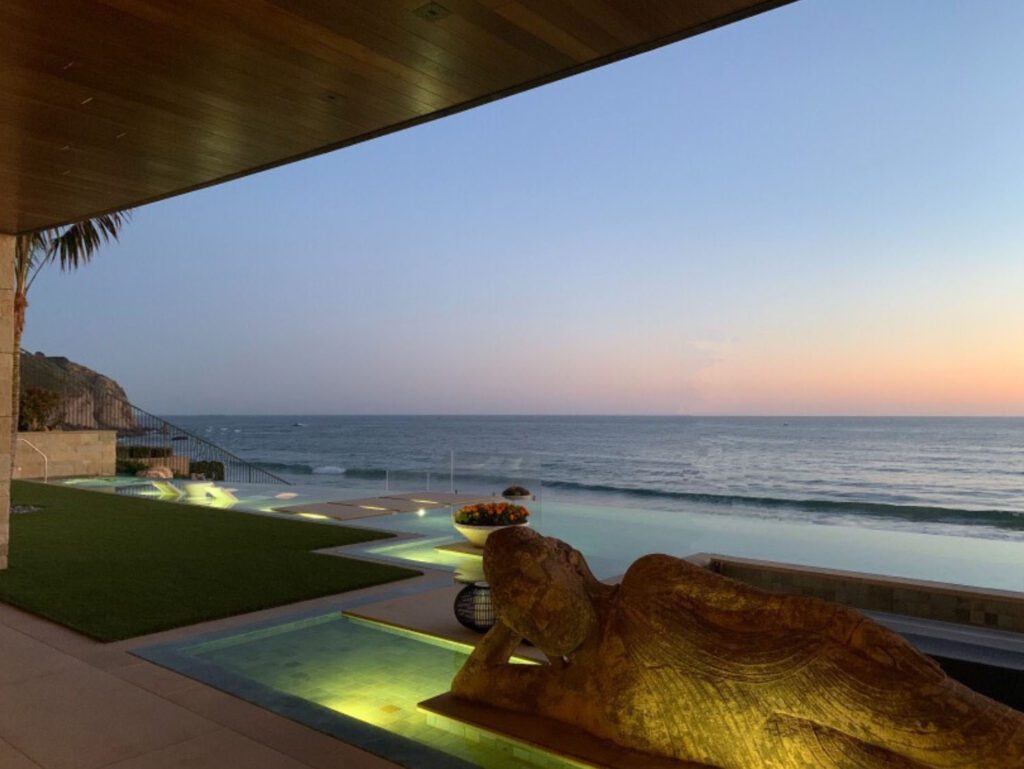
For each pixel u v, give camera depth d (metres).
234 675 4.24
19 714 3.69
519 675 3.45
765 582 6.45
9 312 7.18
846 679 2.45
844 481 29.58
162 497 13.66
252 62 3.78
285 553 8.07
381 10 3.26
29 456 16.50
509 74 3.88
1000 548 10.37
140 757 3.22
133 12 3.30
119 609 5.64
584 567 3.45
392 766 3.14
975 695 2.33
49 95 4.17
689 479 31.31
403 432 73.12
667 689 2.86
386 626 5.28
